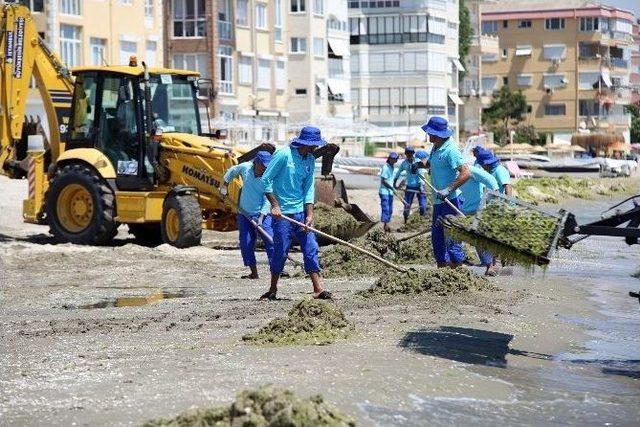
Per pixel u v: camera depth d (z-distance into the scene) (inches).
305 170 609.6
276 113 2854.3
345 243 629.9
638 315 627.5
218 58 2568.9
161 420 342.6
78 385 411.8
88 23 2098.9
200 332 525.0
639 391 429.4
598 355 500.4
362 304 595.5
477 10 4626.0
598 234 494.0
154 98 995.9
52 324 558.9
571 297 683.4
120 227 1171.3
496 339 518.0
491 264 778.8
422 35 3772.1
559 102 4741.6
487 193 495.8
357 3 3789.4
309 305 514.9
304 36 2994.6
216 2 2559.1
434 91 3826.3
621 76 4940.9
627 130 4990.2
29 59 1048.8
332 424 326.6
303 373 422.3
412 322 543.2
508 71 4790.8
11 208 1301.7
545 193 2100.1
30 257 887.1
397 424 361.7
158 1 2353.6
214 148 961.5
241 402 333.4
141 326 545.3
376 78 3811.5
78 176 991.6
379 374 423.2
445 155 630.5
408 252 832.3
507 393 413.4
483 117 4530.0
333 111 3216.0
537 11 4741.6
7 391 403.9
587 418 385.1
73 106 1014.4
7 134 1054.4
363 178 2089.1
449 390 410.6
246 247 745.6
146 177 979.9
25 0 2005.4
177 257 898.1
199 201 971.3
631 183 2586.1
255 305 605.6
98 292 697.6
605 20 4783.5
